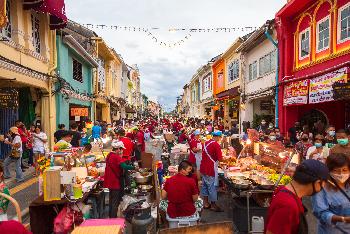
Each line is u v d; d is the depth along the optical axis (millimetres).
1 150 13500
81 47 19297
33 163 13195
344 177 3652
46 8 12867
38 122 15289
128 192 8188
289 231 2746
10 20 12203
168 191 5891
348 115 15875
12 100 11102
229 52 28844
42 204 5562
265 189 6535
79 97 21438
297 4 14914
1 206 4855
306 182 2795
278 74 17594
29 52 13219
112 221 4496
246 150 10000
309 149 9141
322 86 12875
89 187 6465
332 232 3732
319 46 14211
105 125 22375
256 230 6348
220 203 8977
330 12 13094
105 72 32406
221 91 33344
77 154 7633
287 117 17062
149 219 6133
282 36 16969
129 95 55219
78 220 5863
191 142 10391
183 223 5684
